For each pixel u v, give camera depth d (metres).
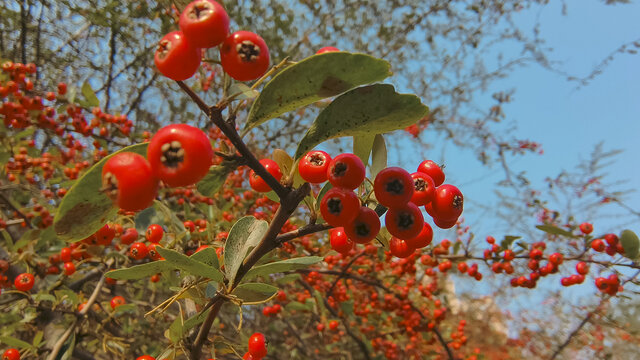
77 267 0.17
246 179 0.27
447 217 0.08
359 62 0.05
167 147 0.05
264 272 0.08
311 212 0.08
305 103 0.06
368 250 0.22
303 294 0.23
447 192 0.08
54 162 0.21
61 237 0.06
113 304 0.16
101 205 0.06
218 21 0.06
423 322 0.25
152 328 0.23
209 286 0.09
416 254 0.22
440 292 0.26
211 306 0.08
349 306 0.25
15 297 0.17
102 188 0.05
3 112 0.18
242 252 0.08
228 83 0.06
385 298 0.25
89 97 0.21
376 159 0.08
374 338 0.27
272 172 0.08
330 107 0.06
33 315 0.16
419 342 0.26
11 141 0.20
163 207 0.13
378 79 0.06
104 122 0.22
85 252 0.15
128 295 0.25
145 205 0.06
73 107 0.21
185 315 0.11
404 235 0.07
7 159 0.20
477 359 0.27
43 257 0.20
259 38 0.06
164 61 0.06
